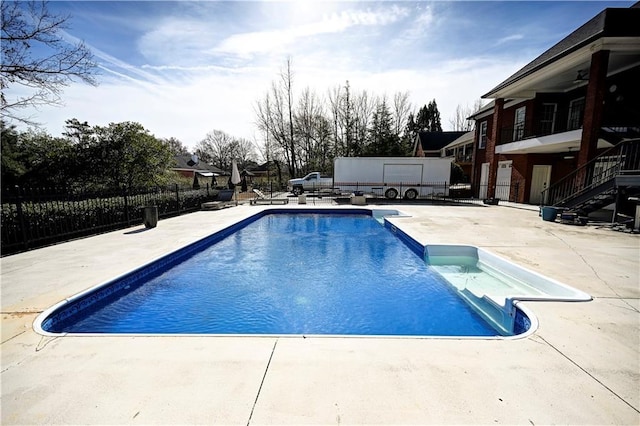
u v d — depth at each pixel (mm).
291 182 20203
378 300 4168
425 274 5137
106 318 3631
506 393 1681
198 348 2186
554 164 12984
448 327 3449
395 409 1564
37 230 5621
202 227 7988
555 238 6238
